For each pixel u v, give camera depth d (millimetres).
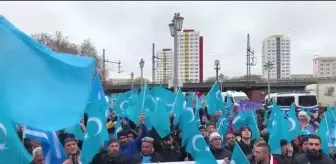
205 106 14211
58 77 4828
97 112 7051
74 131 8133
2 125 4305
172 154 8094
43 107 4625
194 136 6691
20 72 4605
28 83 4621
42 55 4789
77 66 4938
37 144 5484
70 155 6098
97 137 6949
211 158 6574
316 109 28484
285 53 87438
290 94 29953
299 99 29609
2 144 4270
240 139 8180
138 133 9344
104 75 54781
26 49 4676
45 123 4590
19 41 4652
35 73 4676
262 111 19906
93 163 6863
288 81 70875
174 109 10461
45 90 4695
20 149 4324
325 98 35875
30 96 4590
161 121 8664
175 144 8547
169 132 8656
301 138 7957
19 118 4480
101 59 56750
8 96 4488
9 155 4277
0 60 4531
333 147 8305
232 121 10945
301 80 70188
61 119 4676
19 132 5289
